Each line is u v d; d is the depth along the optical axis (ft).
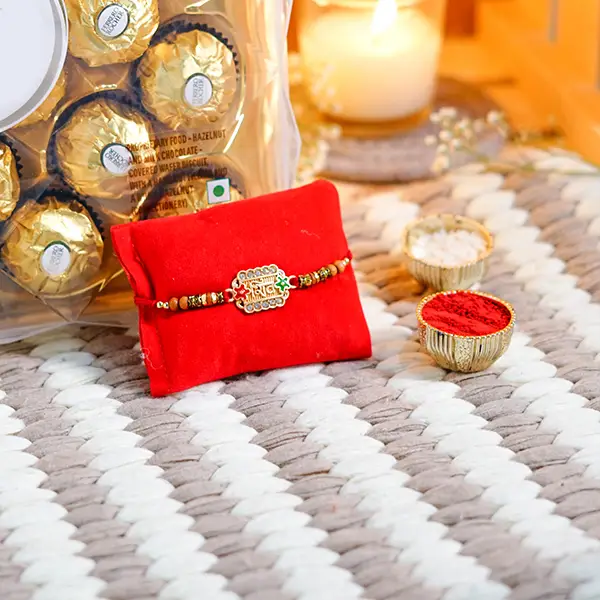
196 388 2.00
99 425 1.90
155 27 1.97
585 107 2.70
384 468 1.78
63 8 1.88
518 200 2.54
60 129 1.97
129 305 2.19
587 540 1.61
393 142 2.76
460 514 1.67
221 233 2.00
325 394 1.97
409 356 2.07
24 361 2.09
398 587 1.54
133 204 2.09
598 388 1.94
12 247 1.97
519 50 3.08
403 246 2.25
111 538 1.65
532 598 1.53
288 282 2.00
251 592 1.54
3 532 1.67
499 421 1.88
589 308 2.20
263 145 2.21
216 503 1.72
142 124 2.02
